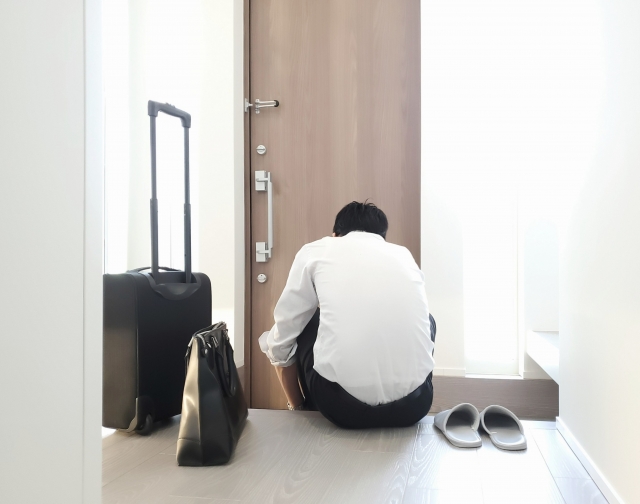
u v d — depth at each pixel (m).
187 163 2.00
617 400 1.26
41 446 0.64
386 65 2.72
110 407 1.79
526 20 2.51
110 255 2.87
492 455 1.60
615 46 1.33
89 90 0.73
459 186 2.50
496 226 2.60
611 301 1.32
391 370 1.73
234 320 2.71
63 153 0.68
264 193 2.85
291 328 1.90
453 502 1.29
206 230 2.74
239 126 2.78
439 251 2.52
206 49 2.75
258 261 2.84
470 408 1.85
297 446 1.67
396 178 2.71
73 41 0.70
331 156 2.78
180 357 1.92
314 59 2.79
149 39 2.83
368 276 1.77
